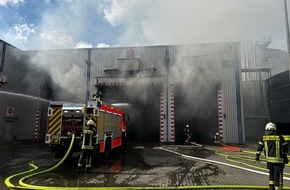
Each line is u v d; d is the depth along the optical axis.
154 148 14.48
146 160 9.62
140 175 6.75
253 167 7.92
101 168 7.84
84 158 7.50
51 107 8.93
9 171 7.22
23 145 15.83
